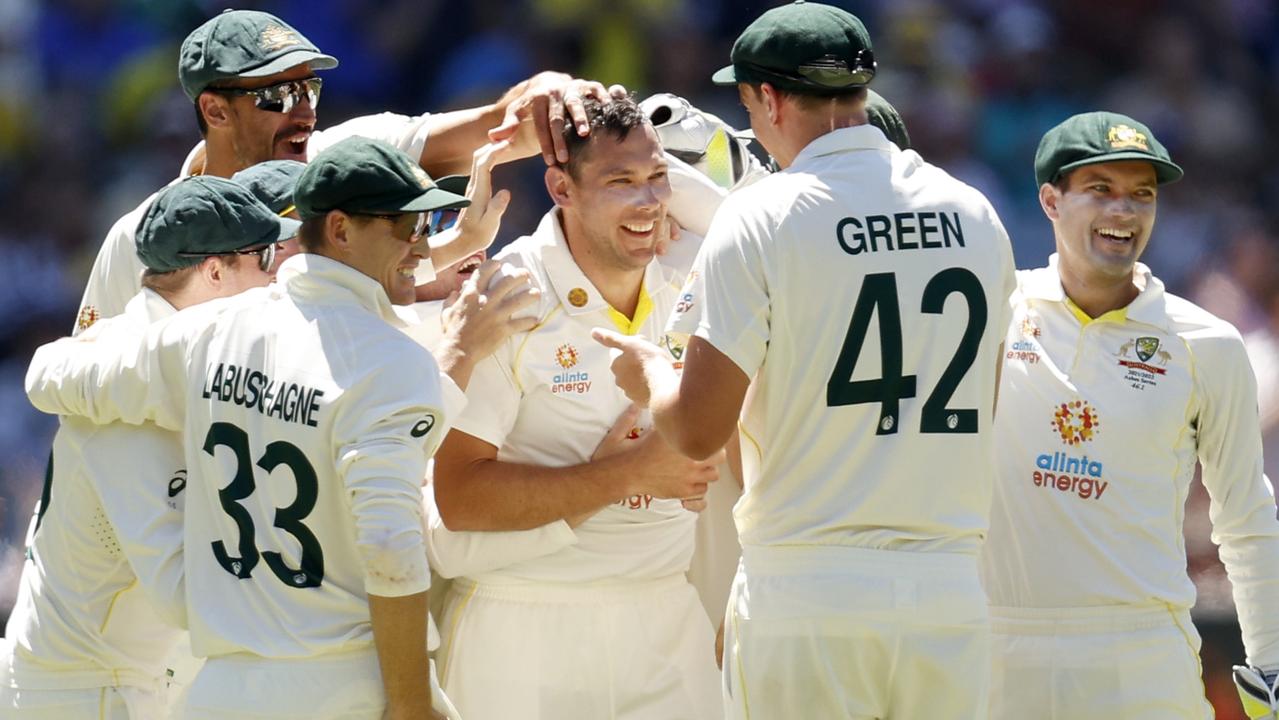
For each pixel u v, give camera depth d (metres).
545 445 15.54
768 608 13.10
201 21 44.28
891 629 12.80
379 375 12.82
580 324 15.45
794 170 13.30
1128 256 14.87
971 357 13.09
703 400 12.91
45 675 14.34
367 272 13.40
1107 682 14.82
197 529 13.37
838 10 13.55
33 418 37.66
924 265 13.01
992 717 15.15
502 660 15.58
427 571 12.68
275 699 12.77
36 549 14.66
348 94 42.94
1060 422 14.98
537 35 42.81
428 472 16.09
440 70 43.09
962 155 42.25
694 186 16.19
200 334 13.58
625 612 15.65
